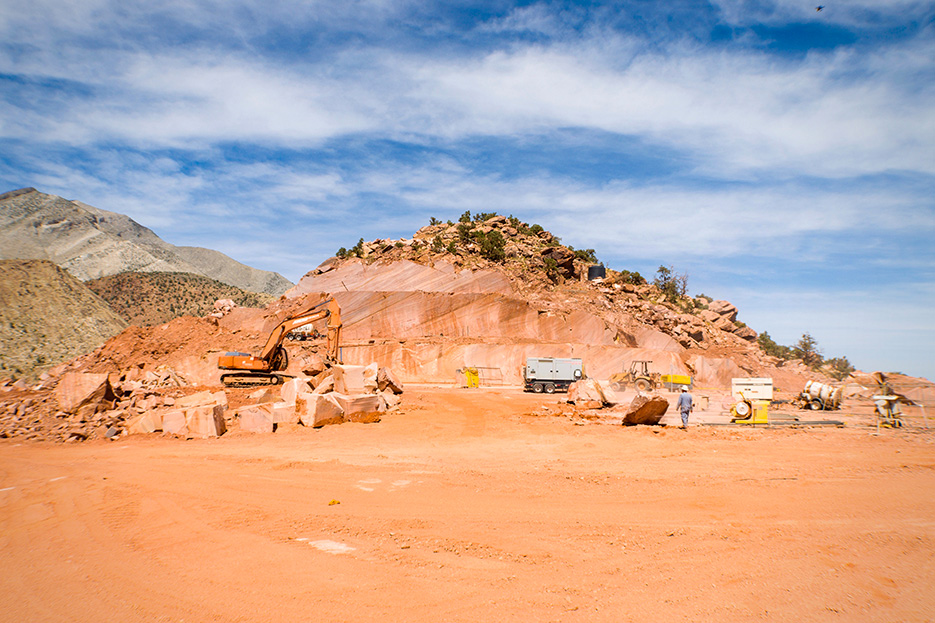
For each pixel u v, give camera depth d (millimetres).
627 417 22406
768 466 13820
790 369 70688
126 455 15445
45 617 5664
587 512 9547
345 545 7832
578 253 95438
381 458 14883
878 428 22953
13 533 8609
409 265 70250
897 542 7949
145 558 7395
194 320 53125
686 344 73062
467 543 7906
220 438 18359
